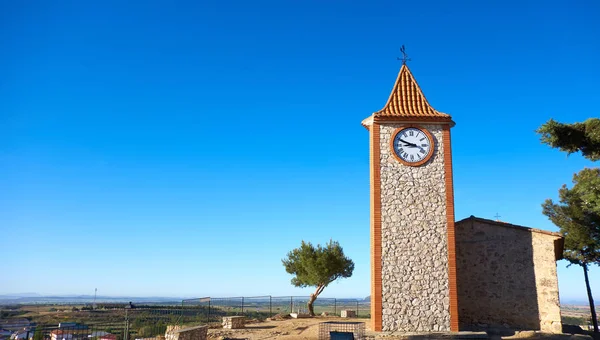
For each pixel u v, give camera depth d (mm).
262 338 21953
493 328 22312
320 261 36781
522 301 22828
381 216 22203
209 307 28750
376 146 23031
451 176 22562
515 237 23594
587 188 19922
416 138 23031
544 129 19078
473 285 23531
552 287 22531
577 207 34375
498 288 23219
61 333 15992
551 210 37125
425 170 22688
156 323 21578
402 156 22844
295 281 39156
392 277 21516
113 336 19156
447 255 21672
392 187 22516
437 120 23000
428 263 21609
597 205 18953
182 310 24047
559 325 22016
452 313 21047
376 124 23281
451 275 21453
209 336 23250
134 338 19703
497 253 23641
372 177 22875
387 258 21719
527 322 22531
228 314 31609
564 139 19172
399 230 22016
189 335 19391
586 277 37844
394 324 21000
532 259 23141
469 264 23828
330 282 38312
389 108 24125
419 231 21969
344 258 38500
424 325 20938
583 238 35062
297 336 22422
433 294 21266
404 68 25875
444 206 22234
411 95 24766
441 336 19969
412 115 23031
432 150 22828
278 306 37219
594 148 19031
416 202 22312
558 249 26078
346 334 18672
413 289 21344
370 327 22234
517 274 23172
